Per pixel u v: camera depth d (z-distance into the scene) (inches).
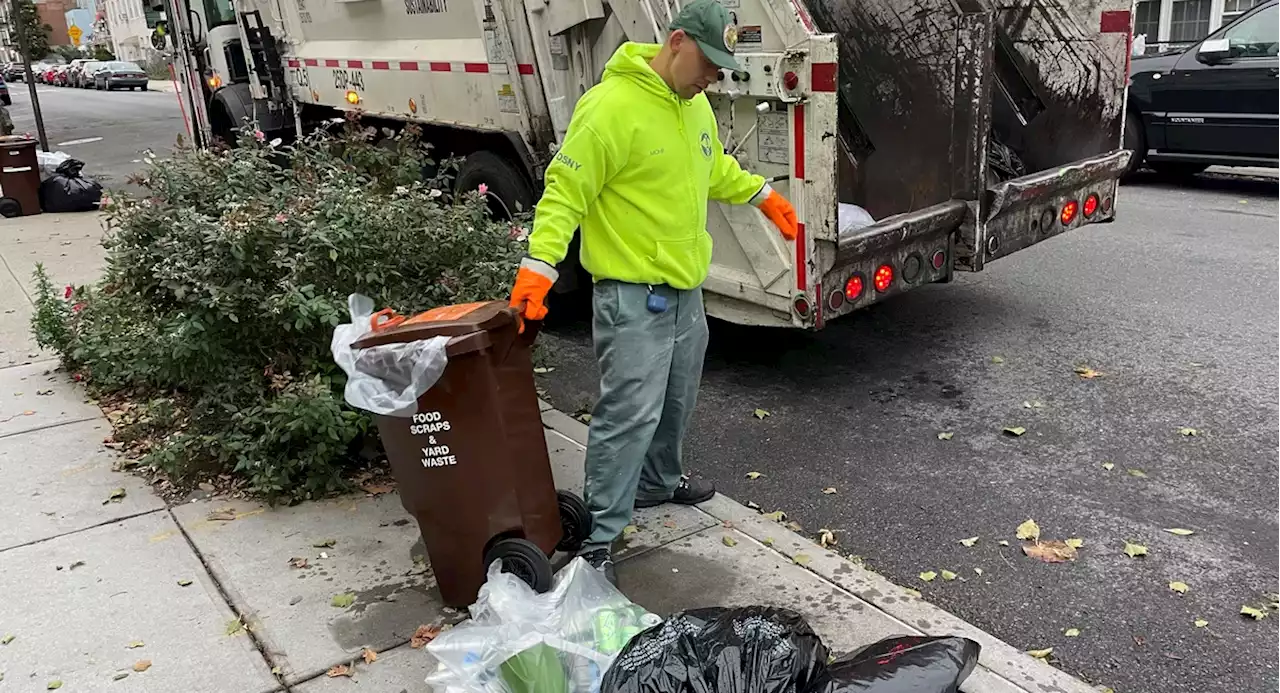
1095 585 129.7
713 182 130.5
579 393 203.3
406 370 106.9
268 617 122.0
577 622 98.0
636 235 116.5
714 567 130.7
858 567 130.4
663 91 112.0
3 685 109.9
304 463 151.9
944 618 118.3
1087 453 167.3
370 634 117.9
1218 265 272.7
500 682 92.5
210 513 149.6
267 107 329.4
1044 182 202.7
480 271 170.2
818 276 170.7
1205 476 157.5
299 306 150.1
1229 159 364.5
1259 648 115.9
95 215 408.2
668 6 177.0
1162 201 363.3
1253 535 140.3
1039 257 290.0
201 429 165.0
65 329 212.7
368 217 165.5
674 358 129.1
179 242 160.1
